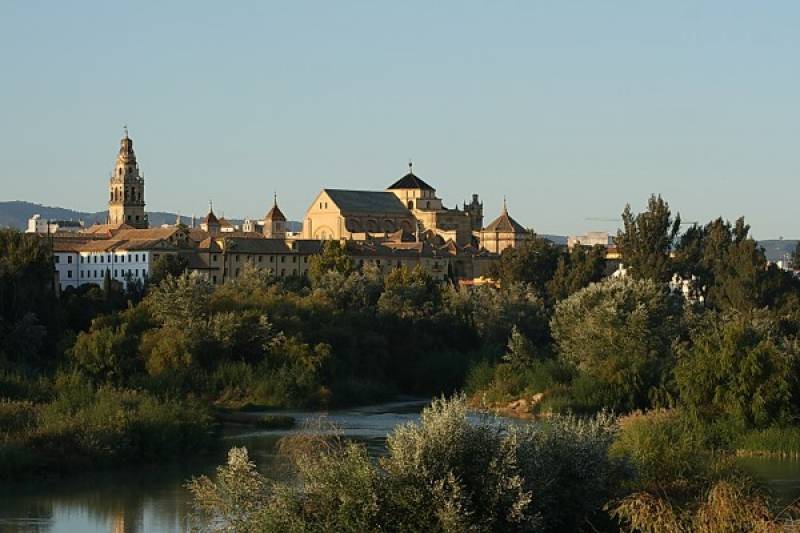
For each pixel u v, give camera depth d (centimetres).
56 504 12356
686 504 9319
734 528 8475
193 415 15638
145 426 14738
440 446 8462
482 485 8381
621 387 18562
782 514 9512
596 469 9256
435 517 8194
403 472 8344
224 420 18138
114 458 14188
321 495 8356
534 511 8644
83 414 14862
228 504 8550
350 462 8412
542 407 18538
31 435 14200
